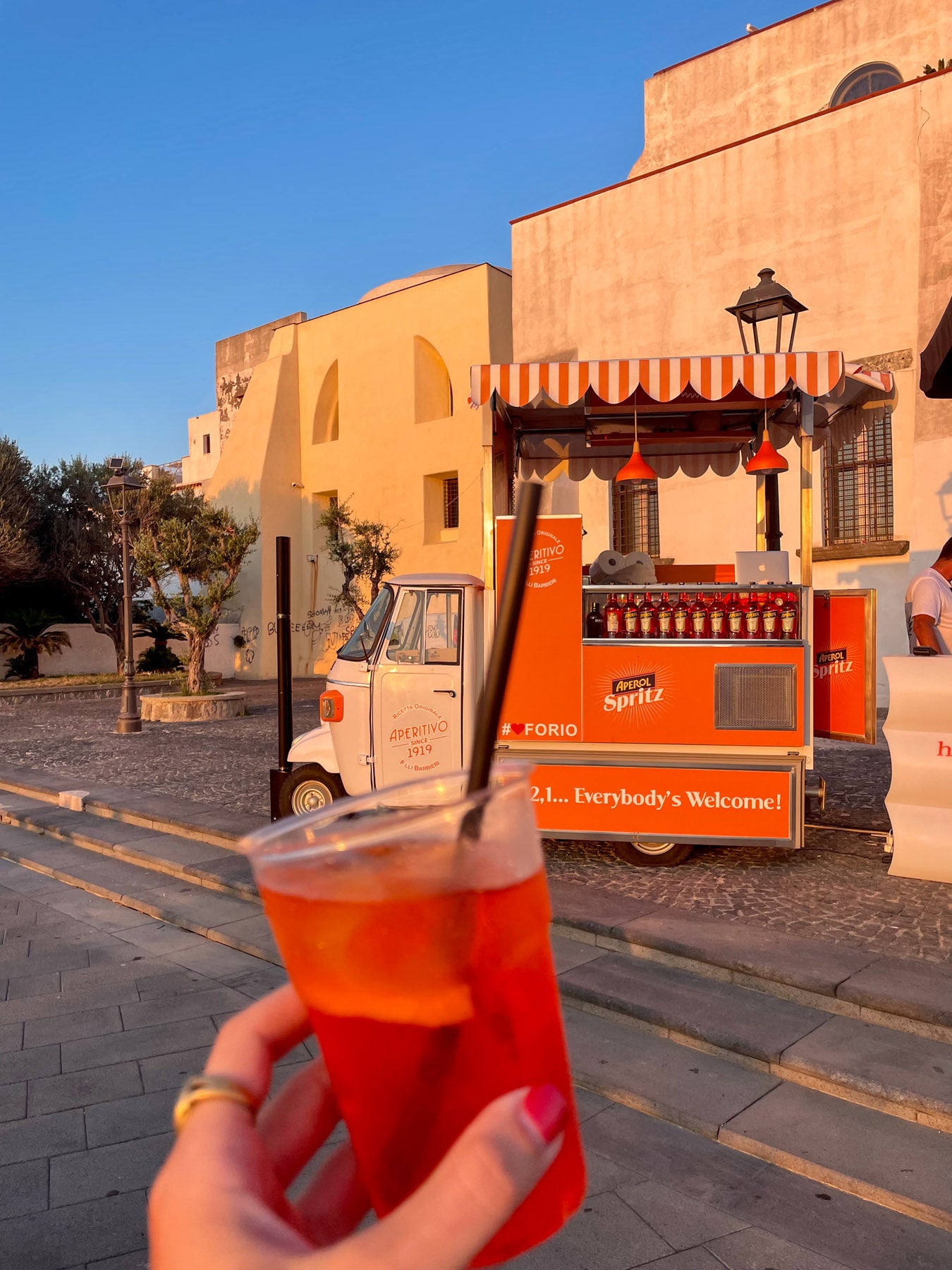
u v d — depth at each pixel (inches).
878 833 259.4
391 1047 18.5
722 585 240.4
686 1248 103.9
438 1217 16.1
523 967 19.4
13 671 1024.2
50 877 277.3
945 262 481.7
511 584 20.4
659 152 728.3
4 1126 133.3
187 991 185.3
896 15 612.7
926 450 482.9
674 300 592.1
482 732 20.3
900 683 221.8
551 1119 17.1
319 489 1091.3
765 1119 130.0
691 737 235.0
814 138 533.3
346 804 21.2
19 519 1012.5
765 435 305.4
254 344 1392.7
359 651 272.8
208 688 707.4
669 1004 161.9
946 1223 107.3
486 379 254.2
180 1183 18.9
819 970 164.7
